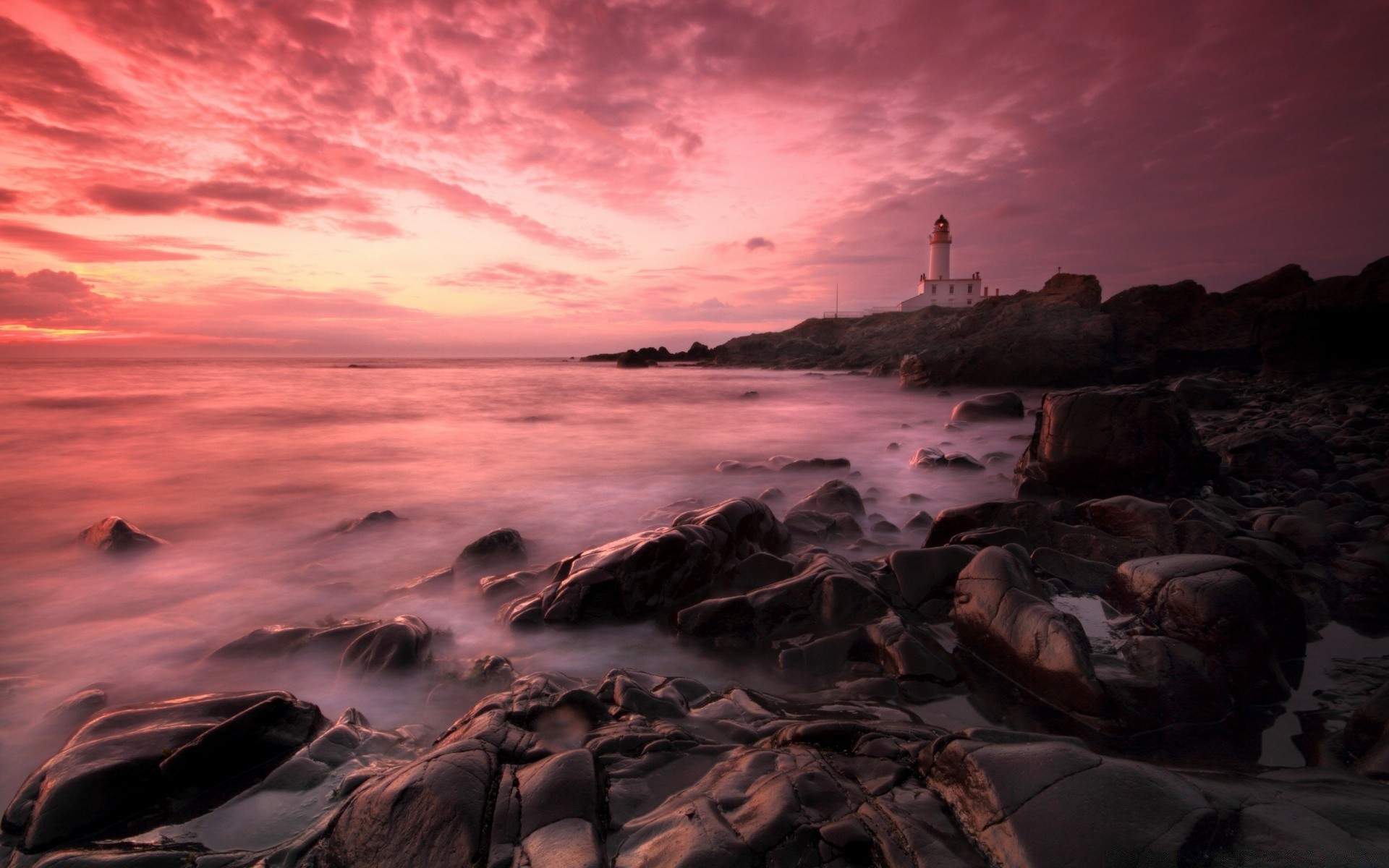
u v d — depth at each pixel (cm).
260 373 5472
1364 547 564
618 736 311
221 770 311
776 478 1159
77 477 1246
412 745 349
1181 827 207
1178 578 423
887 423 2089
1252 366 3123
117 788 289
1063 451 870
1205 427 1476
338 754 329
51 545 825
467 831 225
